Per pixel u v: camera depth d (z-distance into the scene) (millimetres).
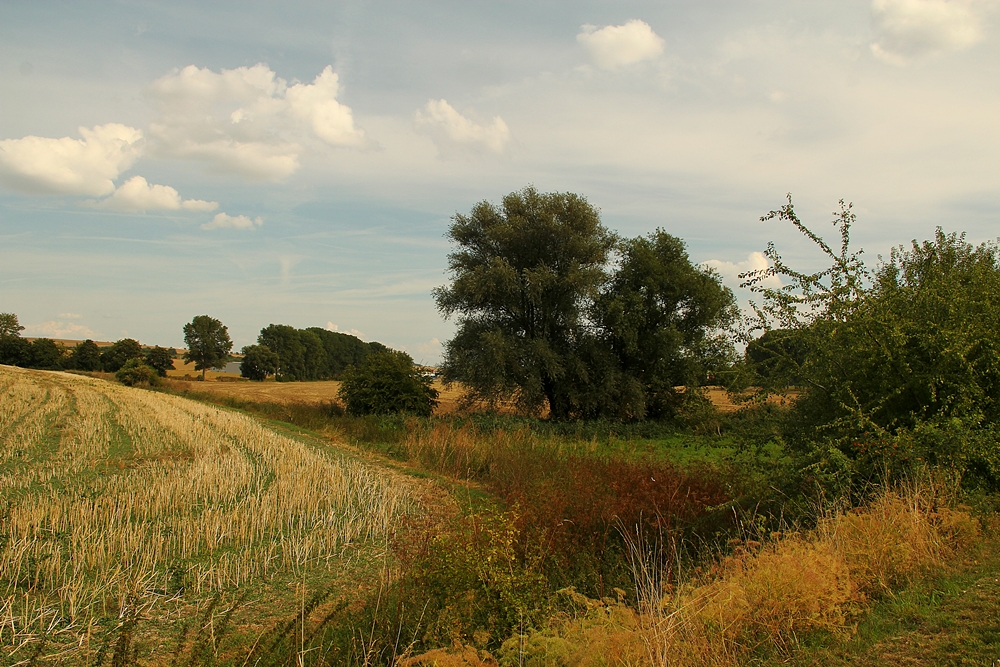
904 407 9297
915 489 6926
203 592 7145
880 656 4402
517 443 18875
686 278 34000
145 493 10766
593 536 8117
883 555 5879
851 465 8031
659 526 7961
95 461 14930
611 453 15406
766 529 7852
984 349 8750
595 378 34562
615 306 33062
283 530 9750
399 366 33188
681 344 33188
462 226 35969
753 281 10445
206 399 50344
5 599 6551
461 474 16750
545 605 6105
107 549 8031
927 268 10492
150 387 68062
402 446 20828
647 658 4480
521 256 35438
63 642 5824
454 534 6840
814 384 9852
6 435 18844
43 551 7711
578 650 4797
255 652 5645
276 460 15828
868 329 9219
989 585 5312
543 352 32688
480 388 34031
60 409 29734
